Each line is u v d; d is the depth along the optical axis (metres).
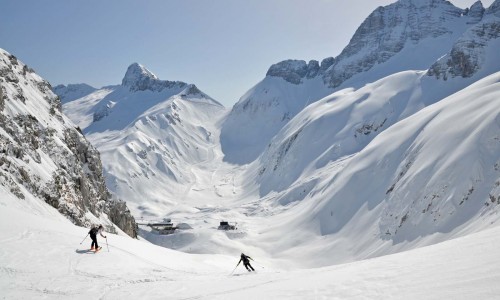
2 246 25.33
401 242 81.00
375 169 117.25
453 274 12.04
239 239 123.06
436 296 10.58
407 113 191.75
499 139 78.06
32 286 20.08
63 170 70.75
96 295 19.25
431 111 123.75
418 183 88.44
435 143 96.69
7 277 21.00
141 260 28.92
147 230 138.62
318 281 16.27
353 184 117.81
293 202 159.50
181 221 168.38
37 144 68.56
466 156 80.31
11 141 58.69
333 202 117.81
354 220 105.50
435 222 76.31
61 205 60.66
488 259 12.52
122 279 22.20
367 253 87.06
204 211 196.00
